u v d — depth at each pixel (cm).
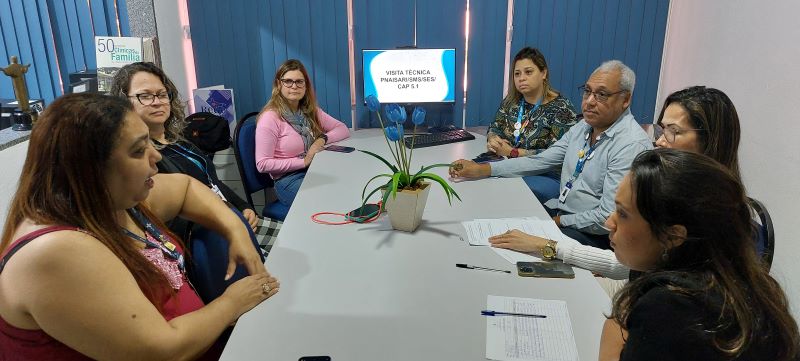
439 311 124
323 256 153
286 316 122
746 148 275
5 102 254
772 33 254
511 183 225
